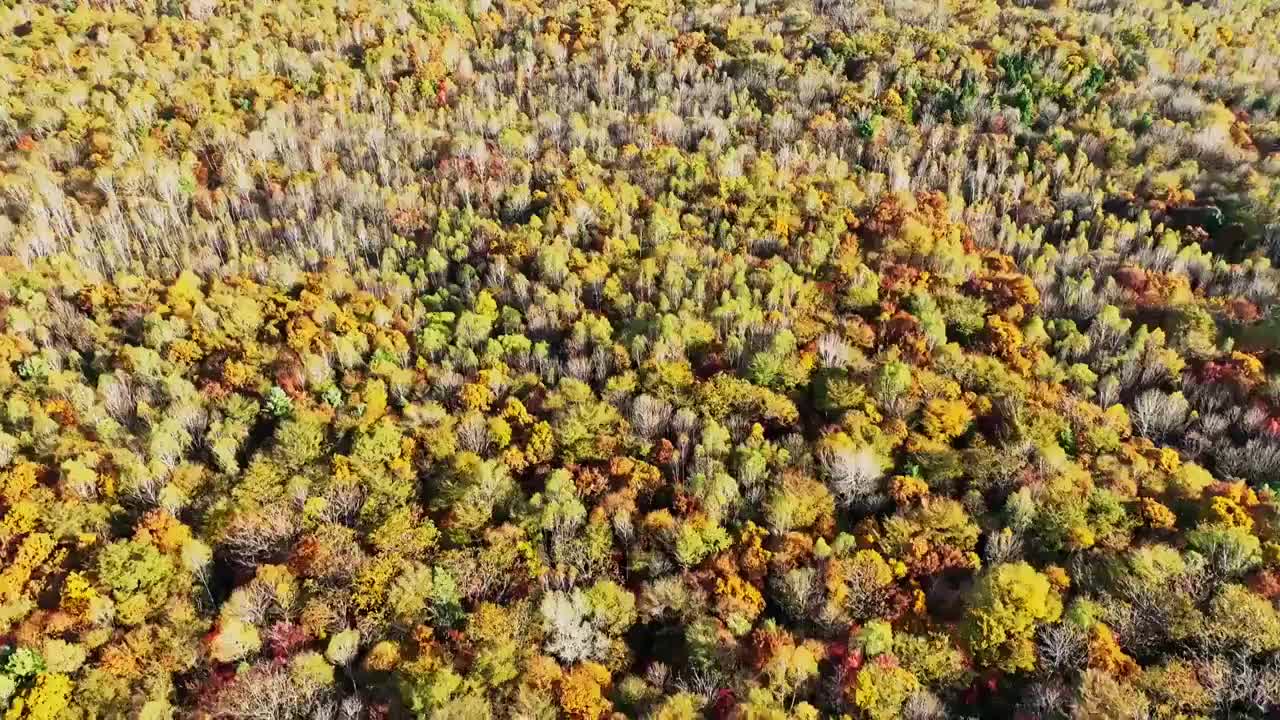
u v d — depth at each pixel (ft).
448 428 203.72
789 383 216.95
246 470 196.24
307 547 172.65
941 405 199.93
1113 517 169.37
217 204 313.73
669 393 213.05
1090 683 136.26
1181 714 133.59
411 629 159.22
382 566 168.04
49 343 242.99
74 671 152.87
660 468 195.83
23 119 344.08
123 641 157.99
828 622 158.20
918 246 265.54
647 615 164.76
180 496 187.83
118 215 294.66
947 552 166.71
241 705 145.38
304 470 195.00
